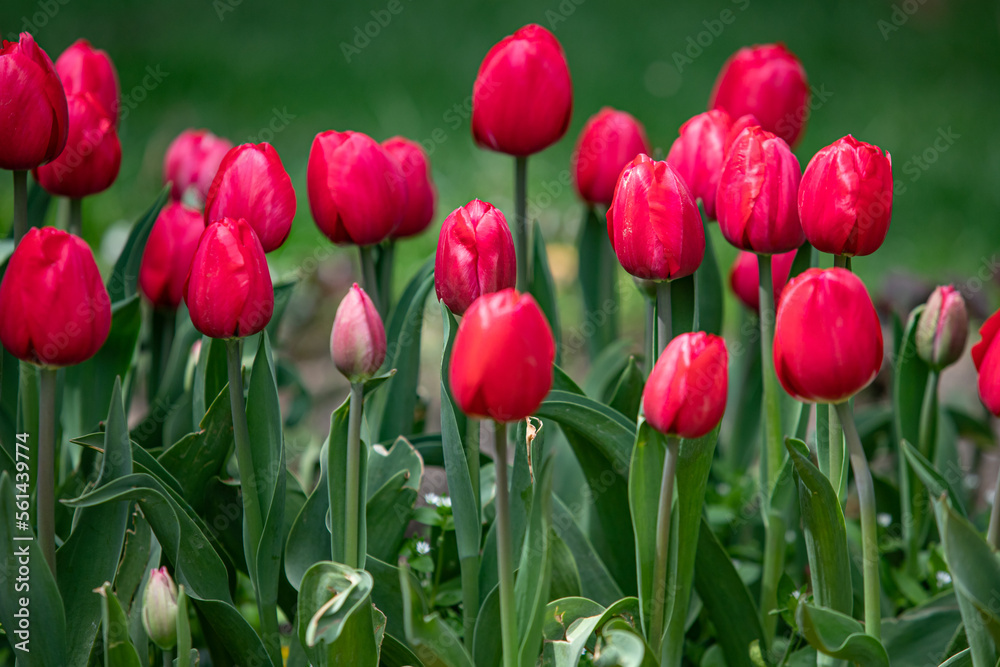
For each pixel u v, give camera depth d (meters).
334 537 1.80
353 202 1.87
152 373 2.01
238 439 1.81
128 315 1.93
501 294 1.70
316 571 1.77
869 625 1.80
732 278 2.09
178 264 1.96
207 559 1.83
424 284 1.94
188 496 1.88
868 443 2.13
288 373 2.14
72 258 1.75
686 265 1.79
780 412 1.89
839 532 1.79
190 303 1.78
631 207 1.79
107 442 1.80
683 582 1.84
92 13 6.56
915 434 1.99
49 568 1.79
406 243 4.12
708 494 2.07
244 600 2.05
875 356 1.74
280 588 1.92
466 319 1.70
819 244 1.80
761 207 1.82
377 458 1.93
